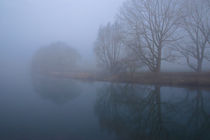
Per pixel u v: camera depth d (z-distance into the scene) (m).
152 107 7.89
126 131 5.03
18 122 5.81
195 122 5.74
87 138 4.54
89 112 7.16
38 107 8.03
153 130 5.06
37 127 5.35
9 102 9.05
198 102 8.38
